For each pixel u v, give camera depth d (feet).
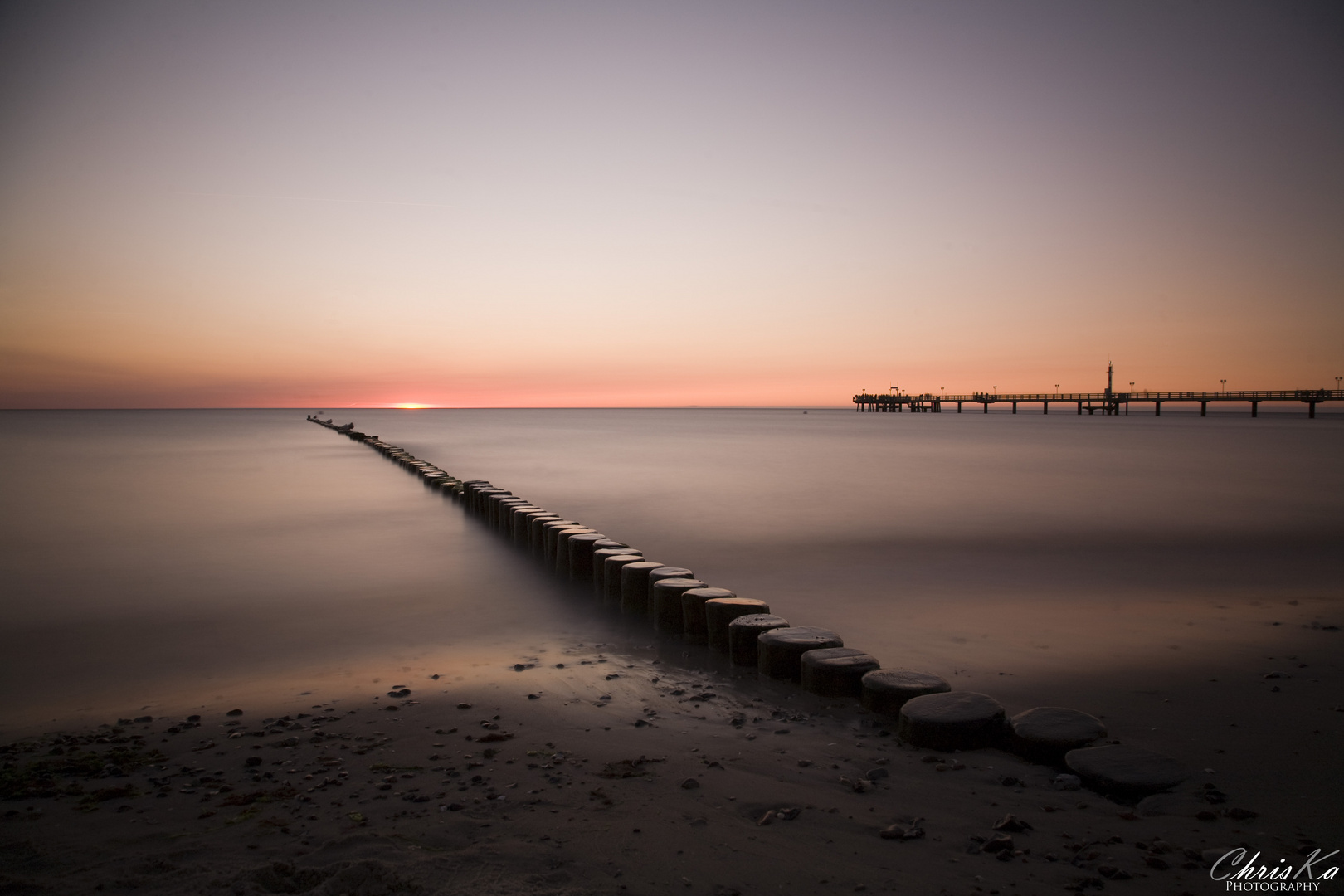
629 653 25.39
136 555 44.60
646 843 11.66
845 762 15.17
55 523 56.44
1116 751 14.64
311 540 49.49
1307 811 12.73
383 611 31.94
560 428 254.68
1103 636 26.23
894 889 10.37
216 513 61.72
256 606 32.89
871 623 28.73
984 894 10.27
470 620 30.35
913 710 16.37
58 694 21.80
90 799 13.62
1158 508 61.05
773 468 99.45
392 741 16.70
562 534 39.09
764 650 21.75
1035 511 59.88
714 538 49.19
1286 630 26.68
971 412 496.64
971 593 33.91
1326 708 18.42
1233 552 43.60
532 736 16.93
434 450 142.10
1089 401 381.19
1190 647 24.54
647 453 130.52
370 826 12.26
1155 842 11.64
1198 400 343.67
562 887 10.31
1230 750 15.71
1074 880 10.57
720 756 15.57
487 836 11.85
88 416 453.99
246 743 16.78
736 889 10.36
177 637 28.12
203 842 11.71
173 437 178.19
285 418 389.80
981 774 14.56
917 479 84.53
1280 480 80.64
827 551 44.80
